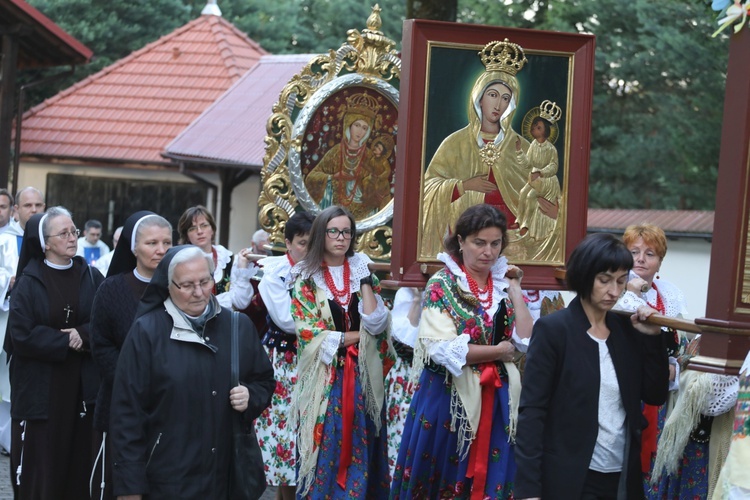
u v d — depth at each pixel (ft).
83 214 68.74
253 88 64.80
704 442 18.31
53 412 22.80
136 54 75.97
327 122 30.04
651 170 77.82
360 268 23.02
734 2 15.44
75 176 68.90
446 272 19.58
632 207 78.23
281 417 25.38
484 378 19.24
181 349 16.92
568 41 21.40
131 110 70.64
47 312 22.85
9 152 58.75
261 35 104.78
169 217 66.23
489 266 19.33
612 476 15.76
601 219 57.77
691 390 17.46
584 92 21.56
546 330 15.79
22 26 58.85
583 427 15.57
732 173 15.57
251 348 17.47
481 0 80.28
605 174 78.02
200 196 65.10
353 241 23.21
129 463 16.55
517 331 19.62
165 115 69.51
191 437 16.79
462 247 19.40
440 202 20.81
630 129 79.61
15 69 59.11
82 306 23.21
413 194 20.68
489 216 19.04
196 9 104.63
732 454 13.78
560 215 21.61
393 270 20.79
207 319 17.20
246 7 106.32
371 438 22.80
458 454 19.35
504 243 19.48
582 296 15.88
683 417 17.65
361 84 30.17
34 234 23.07
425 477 19.63
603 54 75.05
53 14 90.02
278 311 24.64
